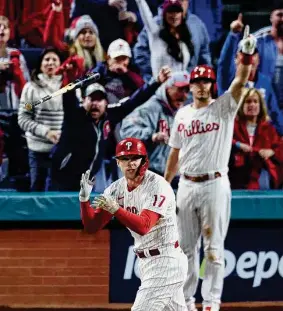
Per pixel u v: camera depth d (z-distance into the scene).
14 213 31.55
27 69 32.62
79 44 32.69
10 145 32.72
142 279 23.42
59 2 32.47
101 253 32.25
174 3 32.66
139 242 23.25
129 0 32.66
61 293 32.19
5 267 32.00
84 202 23.02
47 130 32.75
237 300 32.72
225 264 32.59
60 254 32.16
